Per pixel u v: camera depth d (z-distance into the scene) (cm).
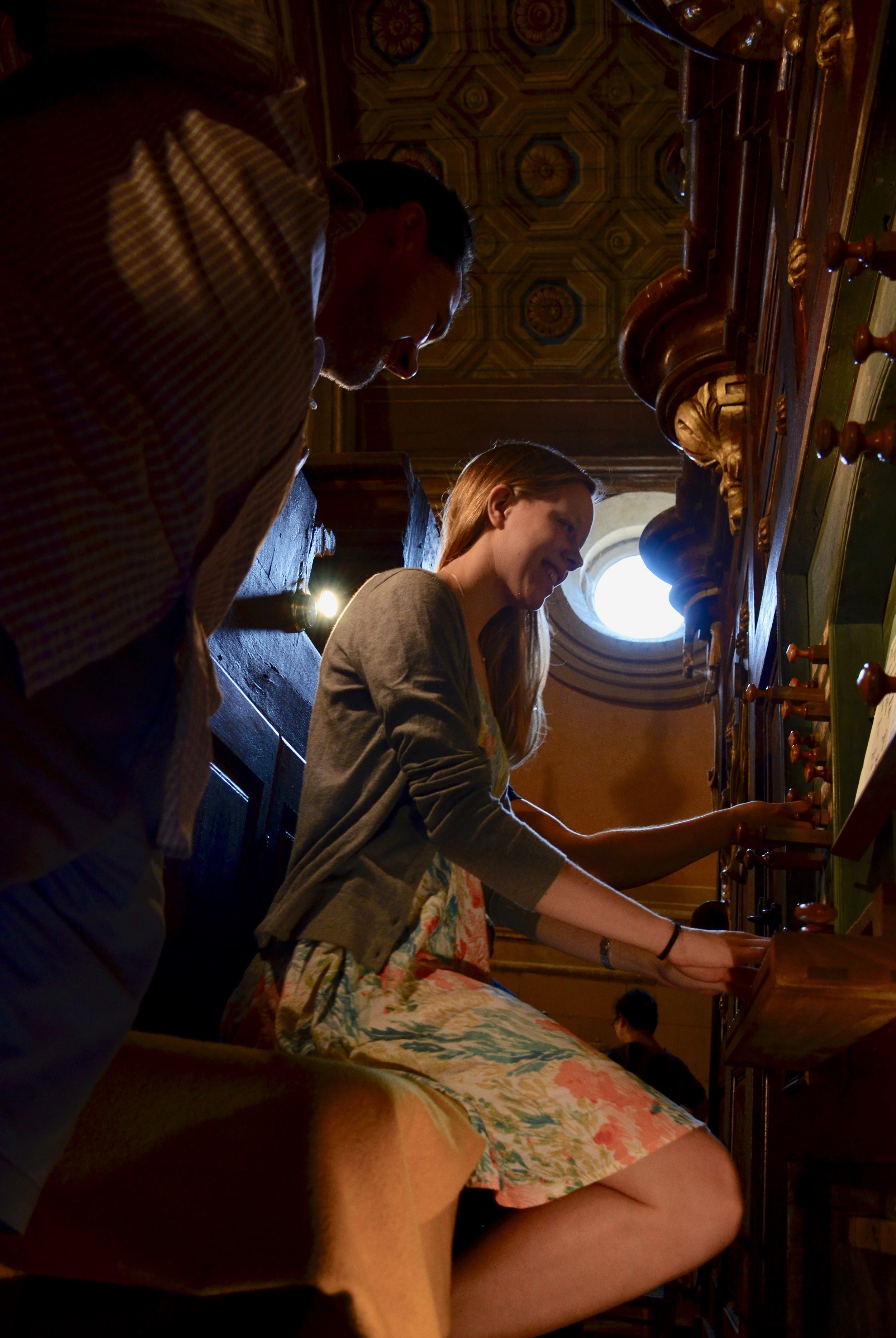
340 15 570
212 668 71
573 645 670
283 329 71
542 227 635
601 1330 312
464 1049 102
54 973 63
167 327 64
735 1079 249
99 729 62
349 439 669
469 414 680
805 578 179
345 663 131
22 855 58
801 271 157
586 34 568
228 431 67
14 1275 94
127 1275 79
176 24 74
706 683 652
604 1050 552
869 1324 110
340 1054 103
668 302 308
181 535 64
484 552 149
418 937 113
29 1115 61
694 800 631
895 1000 98
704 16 182
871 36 101
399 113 609
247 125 77
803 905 115
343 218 100
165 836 63
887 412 118
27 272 64
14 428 59
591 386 671
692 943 115
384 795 119
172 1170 79
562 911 111
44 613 57
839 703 143
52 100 73
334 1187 78
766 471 223
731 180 264
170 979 143
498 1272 97
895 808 110
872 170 105
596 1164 96
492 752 133
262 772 183
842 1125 124
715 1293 253
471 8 564
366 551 278
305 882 116
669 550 418
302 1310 91
